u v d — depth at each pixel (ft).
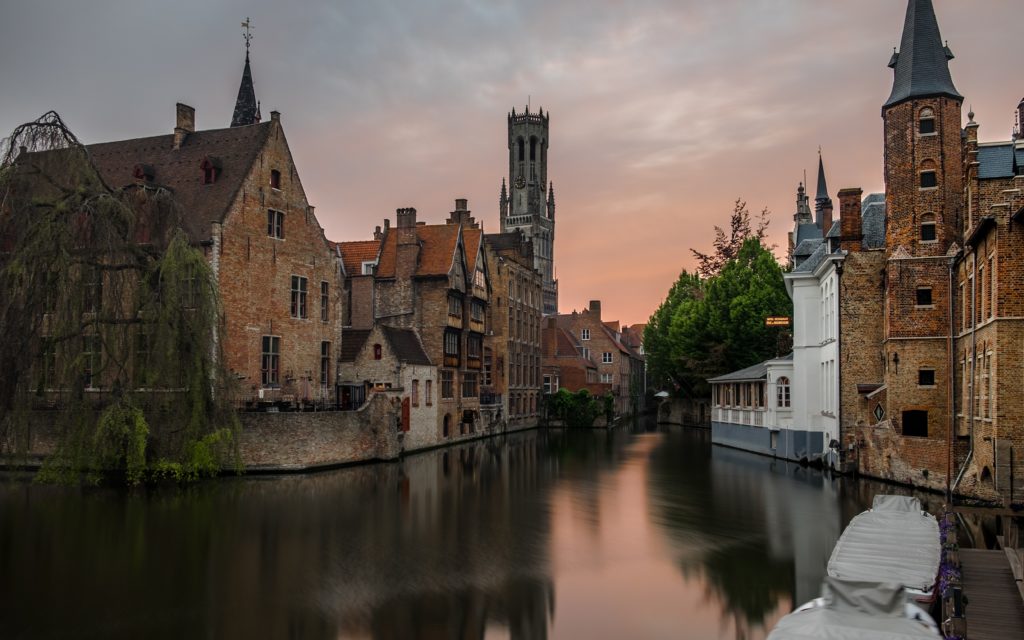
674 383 255.70
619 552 64.13
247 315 122.83
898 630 28.27
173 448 94.43
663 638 44.24
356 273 169.07
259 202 126.62
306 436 112.78
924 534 46.55
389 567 58.65
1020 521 71.77
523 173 482.69
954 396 94.79
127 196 87.76
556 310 480.64
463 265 169.07
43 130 80.89
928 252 99.50
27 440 79.77
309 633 44.78
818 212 182.39
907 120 101.60
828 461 118.93
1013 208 75.66
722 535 70.85
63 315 80.79
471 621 47.01
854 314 111.96
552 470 119.24
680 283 265.34
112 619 46.91
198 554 61.82
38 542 65.31
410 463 126.31
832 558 43.11
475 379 181.16
